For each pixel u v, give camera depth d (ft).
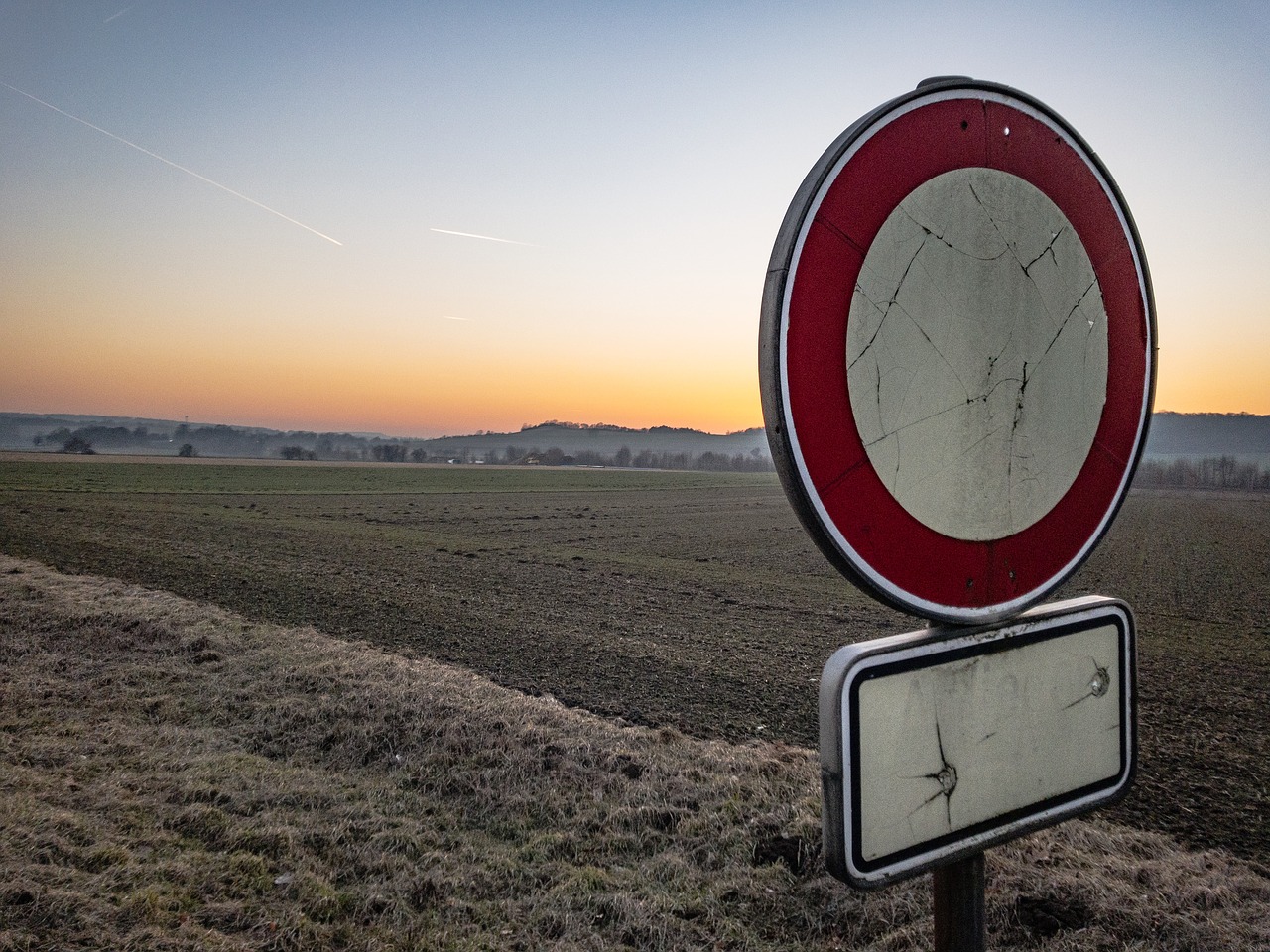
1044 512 4.41
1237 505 212.02
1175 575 70.18
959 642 4.09
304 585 50.78
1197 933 10.63
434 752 18.28
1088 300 4.51
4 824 12.84
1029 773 4.38
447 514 133.28
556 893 12.28
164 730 19.66
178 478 224.74
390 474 308.60
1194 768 21.30
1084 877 12.14
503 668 31.48
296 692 23.27
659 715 25.44
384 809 15.47
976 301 4.08
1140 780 20.13
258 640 30.32
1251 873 13.80
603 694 27.96
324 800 15.67
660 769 17.28
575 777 16.79
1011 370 4.22
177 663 26.68
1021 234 4.23
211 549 69.51
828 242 3.61
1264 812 17.92
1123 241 4.69
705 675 31.14
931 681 3.97
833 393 3.63
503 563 69.51
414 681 23.94
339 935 10.98
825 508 3.57
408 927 11.27
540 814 15.43
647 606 49.44
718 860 13.35
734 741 22.79
